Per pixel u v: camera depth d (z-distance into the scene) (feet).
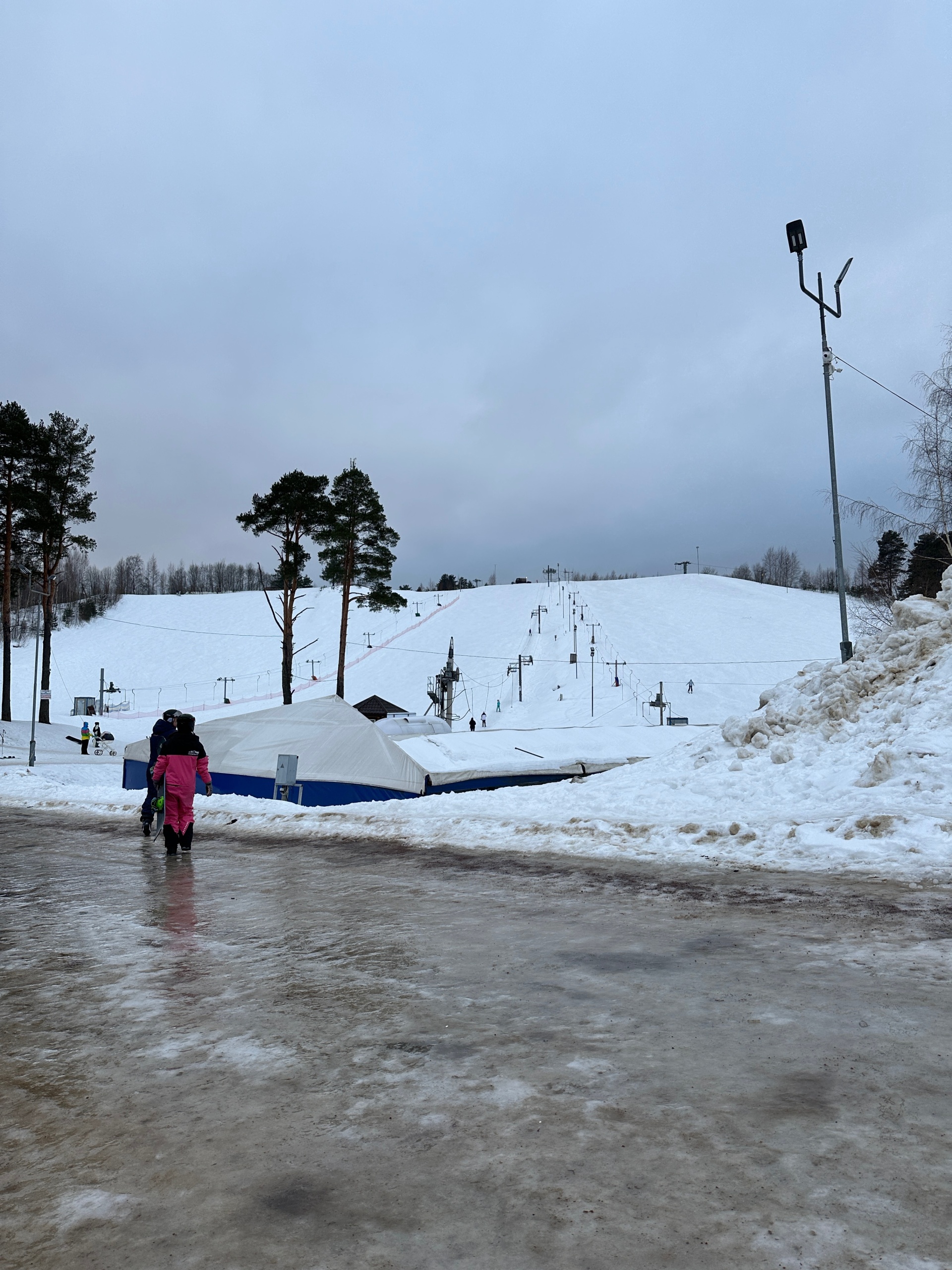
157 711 270.05
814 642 289.33
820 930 17.49
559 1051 11.07
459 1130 8.79
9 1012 13.52
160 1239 6.90
